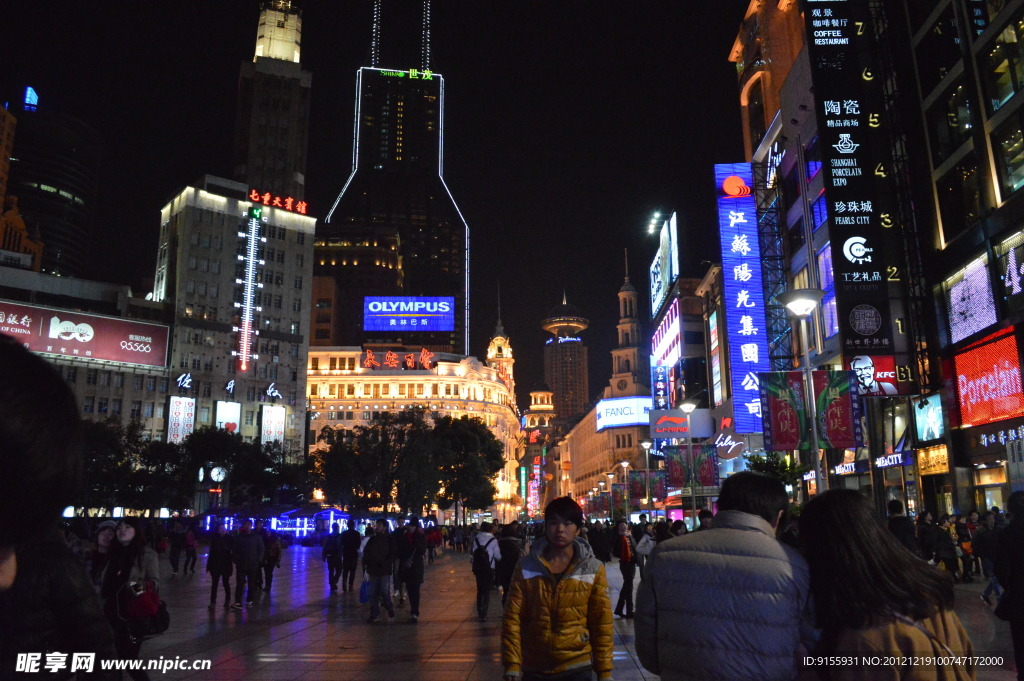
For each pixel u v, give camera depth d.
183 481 81.88
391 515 76.94
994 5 33.38
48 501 1.76
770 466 37.31
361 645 13.27
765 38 69.75
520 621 5.62
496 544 17.95
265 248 134.62
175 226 129.25
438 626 15.93
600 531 24.34
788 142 55.66
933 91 37.81
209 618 17.25
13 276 110.75
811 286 49.94
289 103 146.38
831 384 30.94
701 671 3.39
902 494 40.16
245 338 127.62
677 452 46.84
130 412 113.38
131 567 7.32
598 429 139.25
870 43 41.81
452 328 193.88
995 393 33.00
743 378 59.94
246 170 139.38
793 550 3.57
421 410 78.62
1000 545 6.20
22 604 2.42
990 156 33.09
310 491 95.56
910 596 3.14
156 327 115.25
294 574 33.25
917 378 38.12
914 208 39.06
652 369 105.75
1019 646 5.88
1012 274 31.81
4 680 2.37
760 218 61.34
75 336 107.62
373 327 192.62
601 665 5.49
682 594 3.53
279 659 11.86
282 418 129.50
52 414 1.75
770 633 3.31
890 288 39.19
